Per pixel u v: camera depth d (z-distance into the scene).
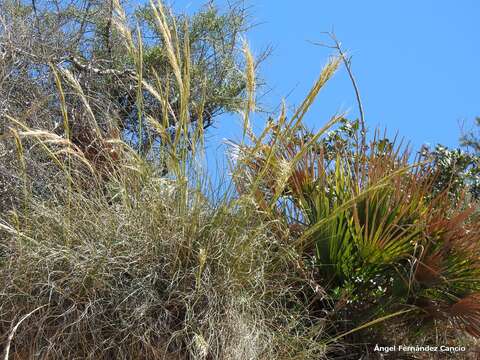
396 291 6.91
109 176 6.73
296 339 6.39
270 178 7.16
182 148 6.60
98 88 8.49
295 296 6.66
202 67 9.43
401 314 7.00
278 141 6.93
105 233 6.32
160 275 6.32
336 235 6.96
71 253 6.15
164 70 9.24
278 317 6.57
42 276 6.16
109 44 9.04
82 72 8.46
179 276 6.29
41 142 6.28
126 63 9.16
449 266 6.89
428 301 6.93
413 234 6.82
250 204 6.45
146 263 6.30
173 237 6.31
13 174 6.95
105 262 6.16
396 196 7.07
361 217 7.07
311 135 7.39
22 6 8.56
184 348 6.18
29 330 6.06
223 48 9.63
